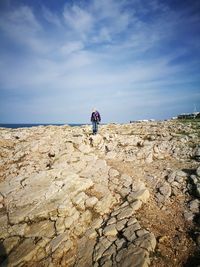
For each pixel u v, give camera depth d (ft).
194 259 22.25
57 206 30.45
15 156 48.83
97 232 27.53
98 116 63.87
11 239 26.32
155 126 83.92
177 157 47.39
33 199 32.27
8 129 81.30
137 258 22.44
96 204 32.04
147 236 25.03
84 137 60.03
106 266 22.49
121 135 67.10
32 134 66.33
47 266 23.38
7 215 29.91
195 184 33.88
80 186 35.40
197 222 27.27
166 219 28.58
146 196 33.14
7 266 23.24
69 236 26.89
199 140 55.98
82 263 23.54
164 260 22.54
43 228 27.86
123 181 37.96
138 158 48.21
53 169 40.86
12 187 36.06
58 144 54.90
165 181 37.27
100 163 45.01
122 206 31.50
